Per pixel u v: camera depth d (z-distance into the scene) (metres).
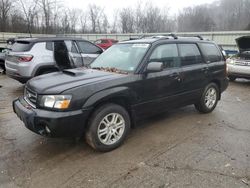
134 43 4.86
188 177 3.22
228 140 4.32
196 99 5.41
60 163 3.56
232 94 8.02
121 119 4.02
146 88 4.28
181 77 4.86
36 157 3.72
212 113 5.82
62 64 7.86
